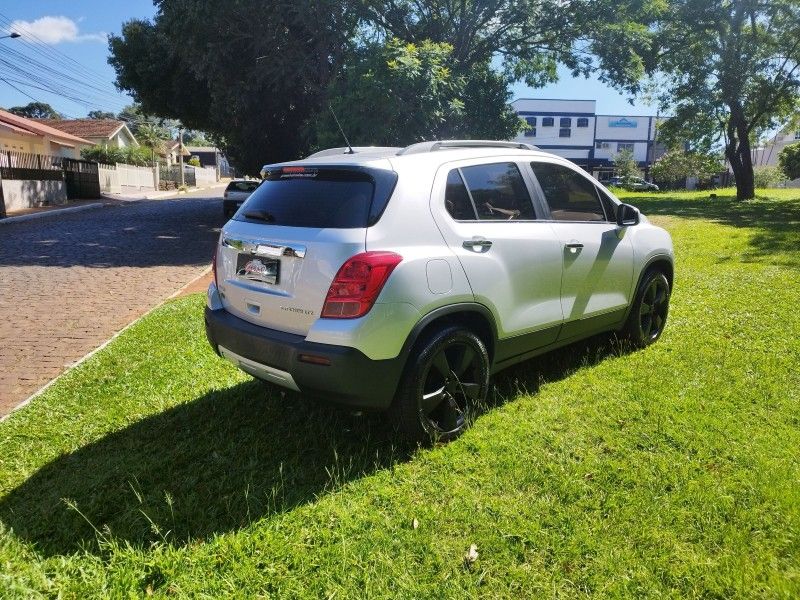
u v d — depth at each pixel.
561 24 18.47
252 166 24.97
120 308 7.99
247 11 15.79
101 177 35.53
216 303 3.96
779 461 3.12
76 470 3.42
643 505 2.79
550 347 4.33
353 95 14.56
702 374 4.39
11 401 4.70
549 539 2.59
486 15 18.12
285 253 3.30
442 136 16.89
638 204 24.69
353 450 3.49
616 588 2.30
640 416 3.71
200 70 17.33
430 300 3.27
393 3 17.88
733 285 7.28
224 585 2.40
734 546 2.50
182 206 29.12
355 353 3.05
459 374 3.58
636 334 5.03
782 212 18.91
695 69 26.47
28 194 24.58
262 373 3.50
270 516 2.83
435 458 3.31
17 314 7.58
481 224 3.69
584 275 4.39
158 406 4.30
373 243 3.13
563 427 3.62
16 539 2.74
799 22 24.28
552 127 73.50
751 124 26.72
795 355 4.70
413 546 2.58
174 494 3.09
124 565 2.52
